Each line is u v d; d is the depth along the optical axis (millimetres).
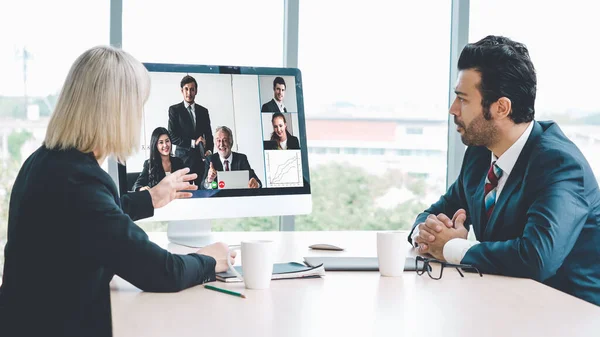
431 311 1212
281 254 1898
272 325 1091
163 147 1931
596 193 1882
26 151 2959
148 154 1915
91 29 2961
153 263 1319
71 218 1298
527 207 1847
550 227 1685
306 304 1258
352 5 3119
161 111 1938
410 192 3221
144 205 1824
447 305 1265
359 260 1729
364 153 3176
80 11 2949
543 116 3227
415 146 3205
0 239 2943
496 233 1935
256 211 2023
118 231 1300
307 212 2086
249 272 1391
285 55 3053
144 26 2980
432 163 3230
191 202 1948
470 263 1672
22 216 1340
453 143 3178
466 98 1995
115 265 1303
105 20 2963
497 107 1950
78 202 1302
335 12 3107
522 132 1982
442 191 3244
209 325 1087
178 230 2074
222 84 2008
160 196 1870
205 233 2096
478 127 1996
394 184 3211
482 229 2053
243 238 2225
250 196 2016
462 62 2008
